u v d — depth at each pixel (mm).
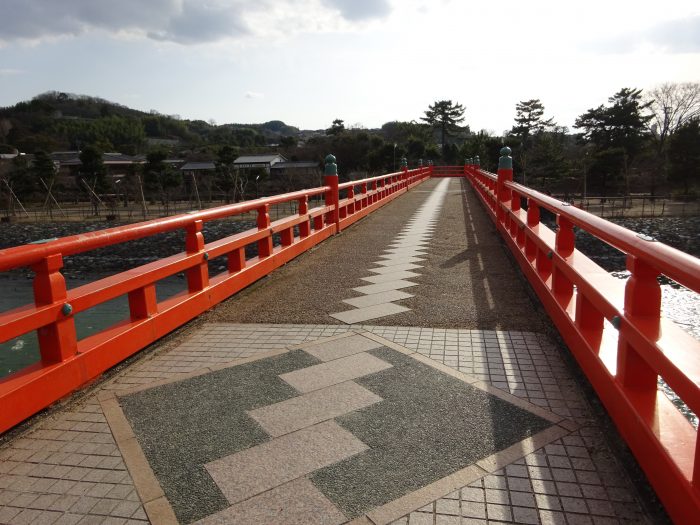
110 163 72000
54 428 2777
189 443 2596
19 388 2707
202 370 3531
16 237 39938
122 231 3521
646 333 2152
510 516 1995
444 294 5453
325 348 3900
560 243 4191
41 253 2869
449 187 27953
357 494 2154
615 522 1954
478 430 2646
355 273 6688
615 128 54594
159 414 2912
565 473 2264
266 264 6523
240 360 3701
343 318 4672
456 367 3471
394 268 6945
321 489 2193
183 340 4176
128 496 2182
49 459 2480
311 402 3012
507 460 2371
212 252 5008
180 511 2072
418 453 2449
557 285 4238
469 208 15945
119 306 15625
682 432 2072
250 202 6145
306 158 73688
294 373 3439
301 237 8477
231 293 5438
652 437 2055
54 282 2980
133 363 3684
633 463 2322
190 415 2891
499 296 5316
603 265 22969
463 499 2105
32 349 11992
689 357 1893
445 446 2504
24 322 2723
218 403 3031
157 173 55031
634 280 2367
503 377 3299
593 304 2961
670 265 1852
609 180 50938
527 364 3504
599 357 2865
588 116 56281
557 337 4035
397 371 3428
